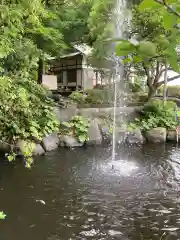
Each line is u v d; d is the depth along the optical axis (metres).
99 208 4.37
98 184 5.39
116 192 5.02
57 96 11.05
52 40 7.64
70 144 8.67
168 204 4.55
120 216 4.13
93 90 12.03
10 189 5.03
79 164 6.76
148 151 8.41
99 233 3.65
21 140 7.03
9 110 4.53
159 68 11.45
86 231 3.70
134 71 11.95
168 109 11.09
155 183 5.51
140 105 11.59
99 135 9.30
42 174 5.90
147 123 10.33
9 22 3.46
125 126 9.93
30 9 4.04
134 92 13.18
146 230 3.74
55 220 3.97
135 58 0.82
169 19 0.76
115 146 8.96
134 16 7.09
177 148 8.90
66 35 9.84
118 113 10.61
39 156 7.45
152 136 9.75
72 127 9.22
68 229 3.75
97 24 7.69
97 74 15.60
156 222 3.97
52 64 15.83
